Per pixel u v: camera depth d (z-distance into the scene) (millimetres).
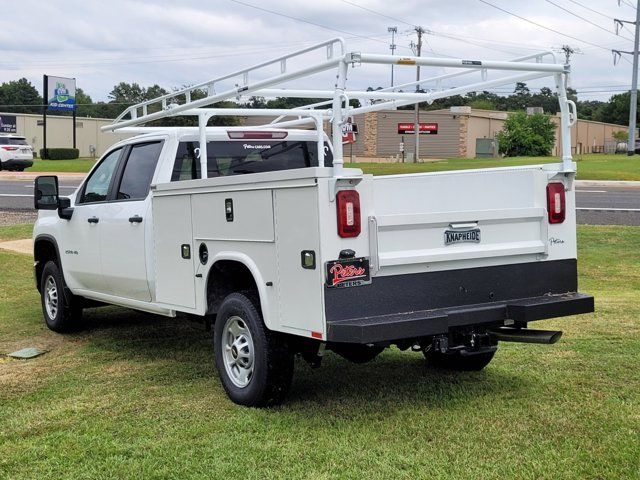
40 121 65375
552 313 4906
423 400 5137
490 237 4926
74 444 4449
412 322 4367
